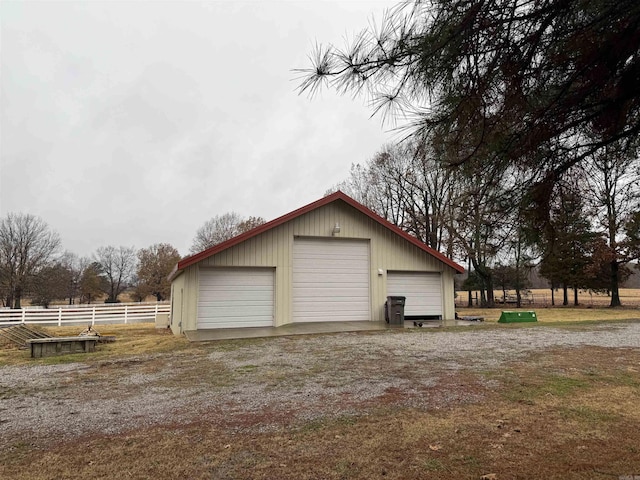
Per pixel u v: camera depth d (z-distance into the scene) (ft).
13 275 119.14
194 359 25.91
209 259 40.24
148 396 17.35
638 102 6.83
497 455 10.66
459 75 6.76
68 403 16.52
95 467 10.36
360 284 46.19
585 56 6.52
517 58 6.62
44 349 29.37
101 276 174.09
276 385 18.72
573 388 17.25
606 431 12.32
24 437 12.65
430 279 49.44
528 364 22.25
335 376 20.26
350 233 45.85
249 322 41.45
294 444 11.63
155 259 163.94
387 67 6.87
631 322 46.55
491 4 6.01
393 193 95.50
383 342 31.32
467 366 21.99
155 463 10.53
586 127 7.55
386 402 15.65
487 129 7.24
